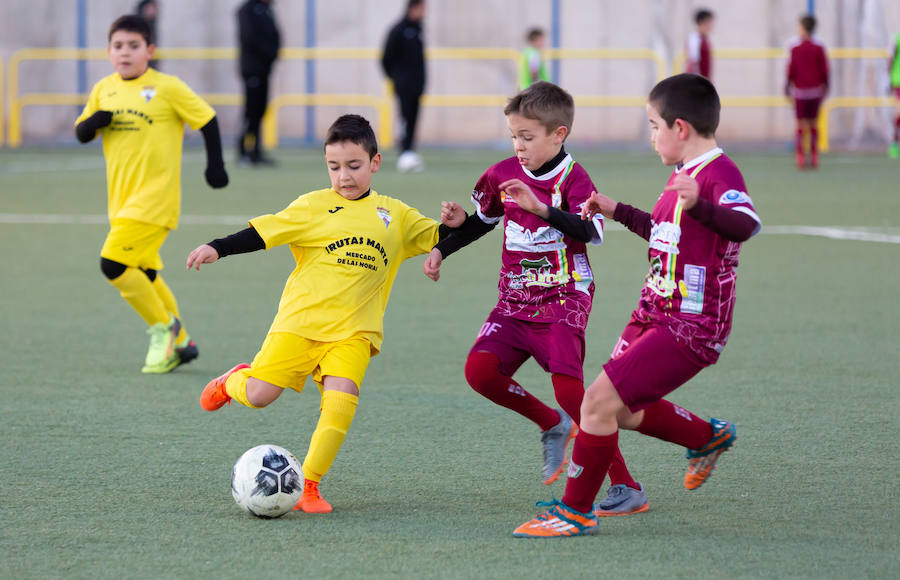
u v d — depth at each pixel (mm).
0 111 64375
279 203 35594
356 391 10898
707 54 50906
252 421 13805
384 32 65500
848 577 8859
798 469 11891
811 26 46906
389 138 62906
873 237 29625
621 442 13031
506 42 65312
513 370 11531
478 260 26688
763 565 9133
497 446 12805
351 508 10680
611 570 9008
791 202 36625
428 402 14672
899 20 62750
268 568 9008
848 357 17188
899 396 14914
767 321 19906
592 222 10617
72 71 65812
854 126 63781
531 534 9844
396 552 9414
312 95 65188
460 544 9641
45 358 17156
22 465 11891
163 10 65750
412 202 35062
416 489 11273
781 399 14797
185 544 9578
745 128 64312
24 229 30750
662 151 10047
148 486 11234
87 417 13898
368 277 11117
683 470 11953
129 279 16078
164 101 16656
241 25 46500
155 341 16406
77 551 9383
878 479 11531
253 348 18016
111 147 16594
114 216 16391
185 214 33125
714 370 16422
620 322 19844
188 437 13062
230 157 53344
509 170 11422
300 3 65500
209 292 22688
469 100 64438
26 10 65750
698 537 9859
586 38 64875
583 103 64500
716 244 9711
